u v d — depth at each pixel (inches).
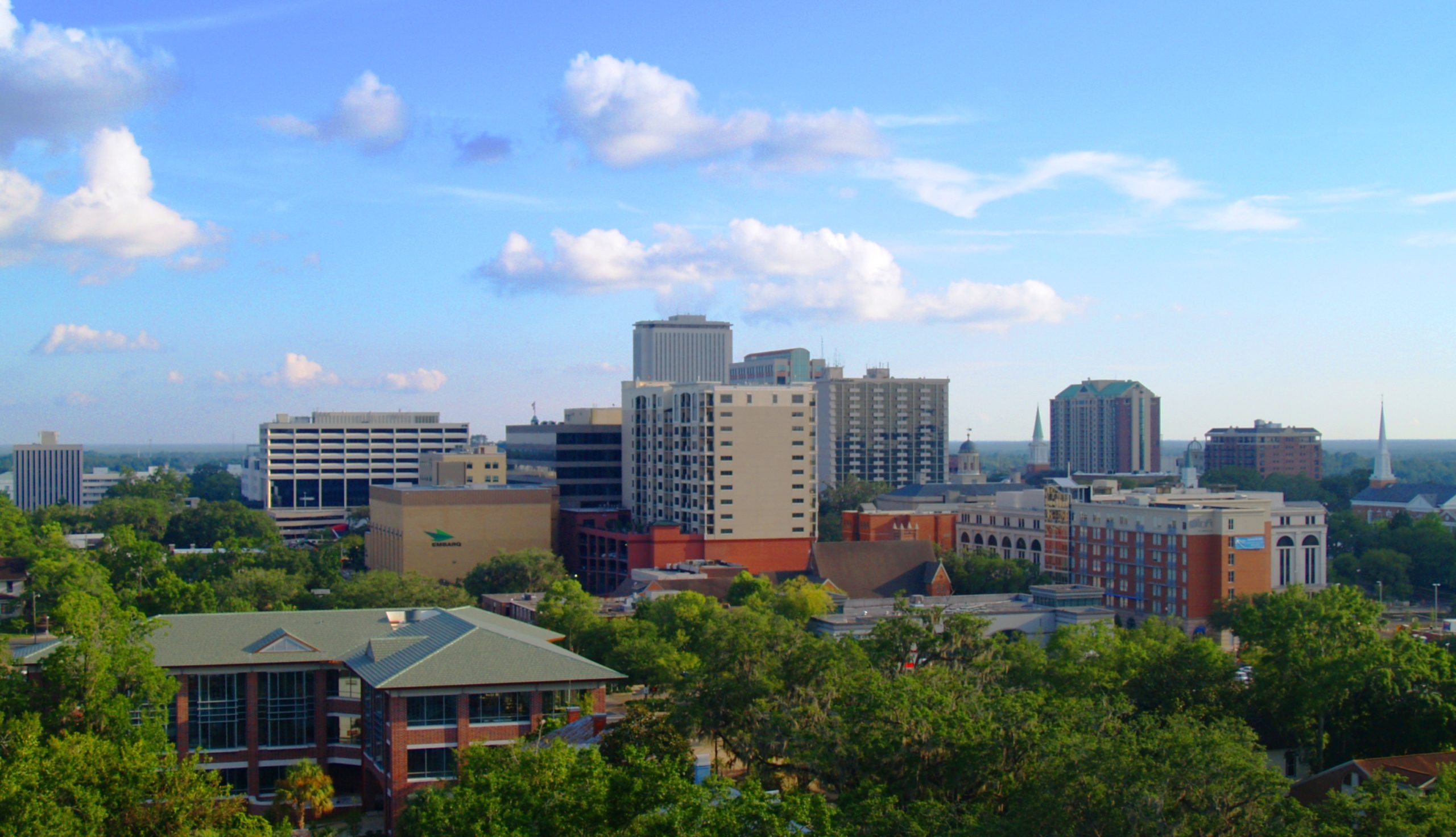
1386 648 5511.8
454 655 4758.9
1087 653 6412.4
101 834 3105.3
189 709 5000.0
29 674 4820.4
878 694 3914.9
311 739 5137.8
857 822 3253.0
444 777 4650.6
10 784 2987.2
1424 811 3368.6
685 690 4655.5
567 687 4795.8
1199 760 3346.5
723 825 2677.2
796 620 7829.7
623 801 2901.1
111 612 4650.6
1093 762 3314.5
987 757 3631.9
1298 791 4926.2
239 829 3196.4
